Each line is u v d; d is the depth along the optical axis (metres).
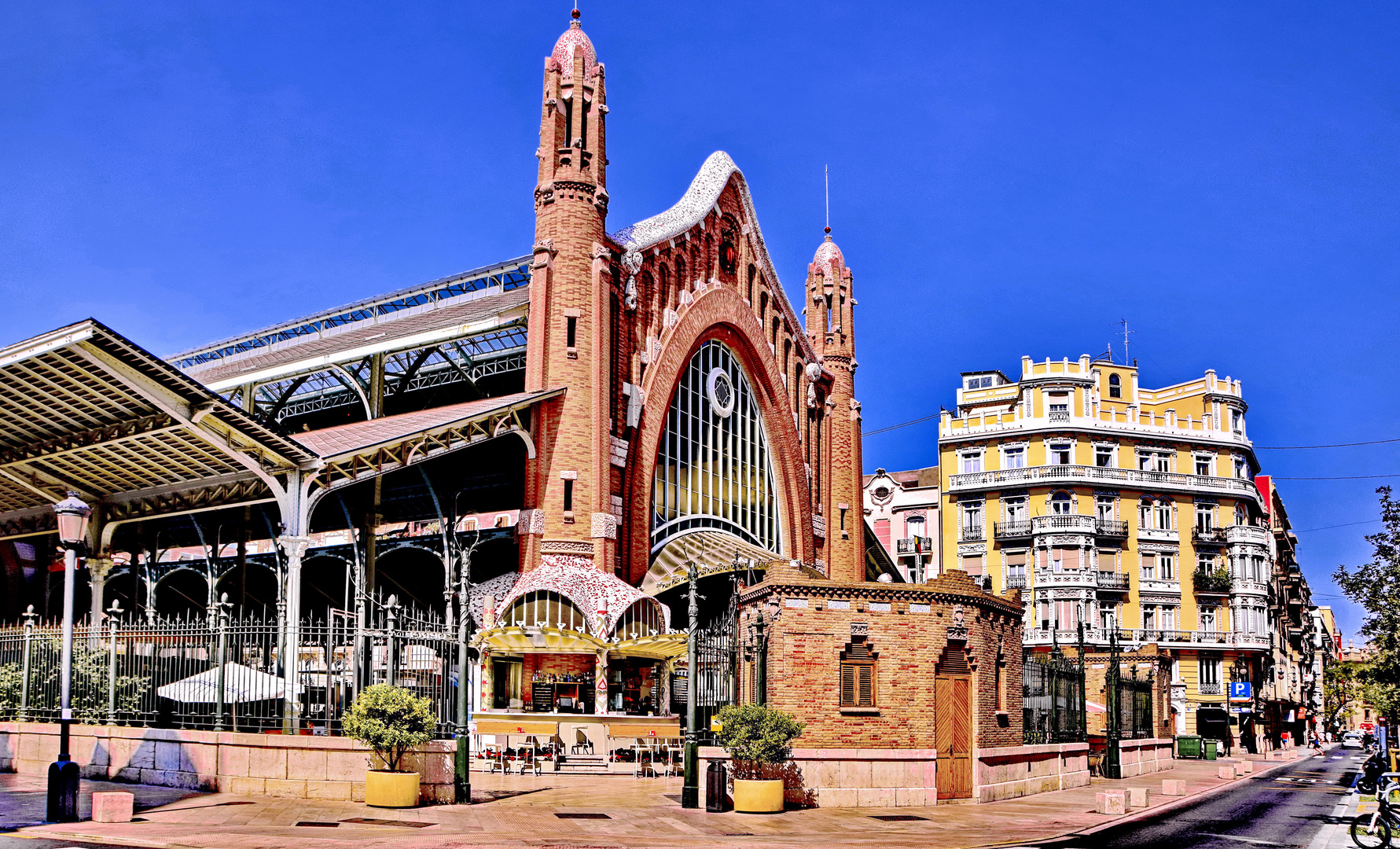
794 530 58.84
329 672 26.58
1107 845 22.31
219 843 18.77
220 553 49.19
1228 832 25.31
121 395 32.25
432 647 29.62
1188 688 80.25
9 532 43.59
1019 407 84.62
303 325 58.59
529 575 42.38
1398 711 47.97
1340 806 32.62
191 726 28.41
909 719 28.17
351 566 45.41
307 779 25.39
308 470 34.56
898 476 98.19
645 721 37.03
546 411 43.91
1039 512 82.25
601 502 43.66
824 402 64.19
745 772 26.05
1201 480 83.88
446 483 47.88
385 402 55.19
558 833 21.31
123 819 21.17
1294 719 108.25
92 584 40.94
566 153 46.50
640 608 42.84
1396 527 41.84
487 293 53.19
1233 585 82.69
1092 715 47.44
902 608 28.50
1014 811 27.78
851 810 26.72
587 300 45.25
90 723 29.03
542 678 42.47
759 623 27.23
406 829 21.28
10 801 23.62
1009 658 32.28
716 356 56.00
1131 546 81.81
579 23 48.06
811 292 65.88
